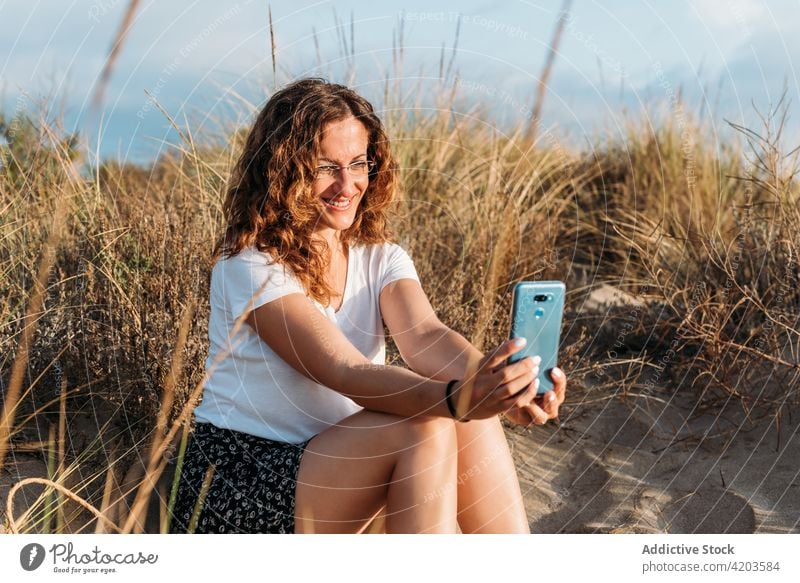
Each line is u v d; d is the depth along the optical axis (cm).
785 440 240
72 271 255
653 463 241
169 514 172
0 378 223
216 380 185
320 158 184
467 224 341
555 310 172
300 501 168
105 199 290
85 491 210
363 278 201
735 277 293
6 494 204
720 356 267
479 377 165
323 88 189
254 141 187
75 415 235
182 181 306
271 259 180
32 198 281
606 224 365
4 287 248
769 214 306
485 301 270
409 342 198
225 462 179
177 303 240
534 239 333
